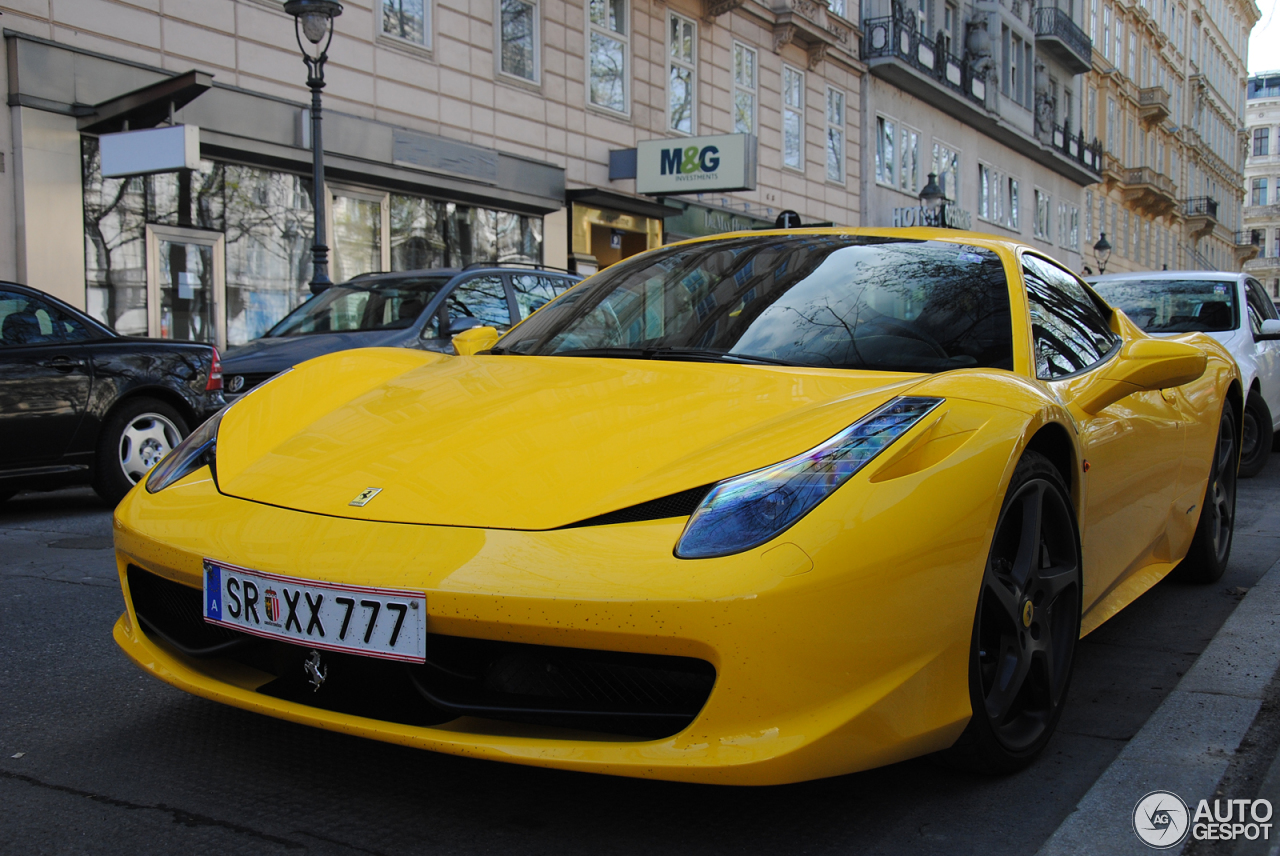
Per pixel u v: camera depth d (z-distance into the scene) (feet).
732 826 6.56
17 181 32.27
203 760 7.62
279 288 40.88
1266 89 277.23
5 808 6.81
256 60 39.34
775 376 8.03
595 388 8.02
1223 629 10.98
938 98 94.32
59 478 19.76
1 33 31.78
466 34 48.65
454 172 47.44
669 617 5.64
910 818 6.68
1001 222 113.91
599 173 57.06
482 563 6.00
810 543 5.84
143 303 35.94
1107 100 147.64
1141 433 10.05
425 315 24.95
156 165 31.71
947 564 6.35
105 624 11.46
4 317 19.33
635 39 59.31
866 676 5.95
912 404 6.81
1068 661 7.95
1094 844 6.29
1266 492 21.45
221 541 6.79
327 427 8.01
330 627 6.22
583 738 6.04
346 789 7.11
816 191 77.41
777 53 72.18
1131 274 27.22
